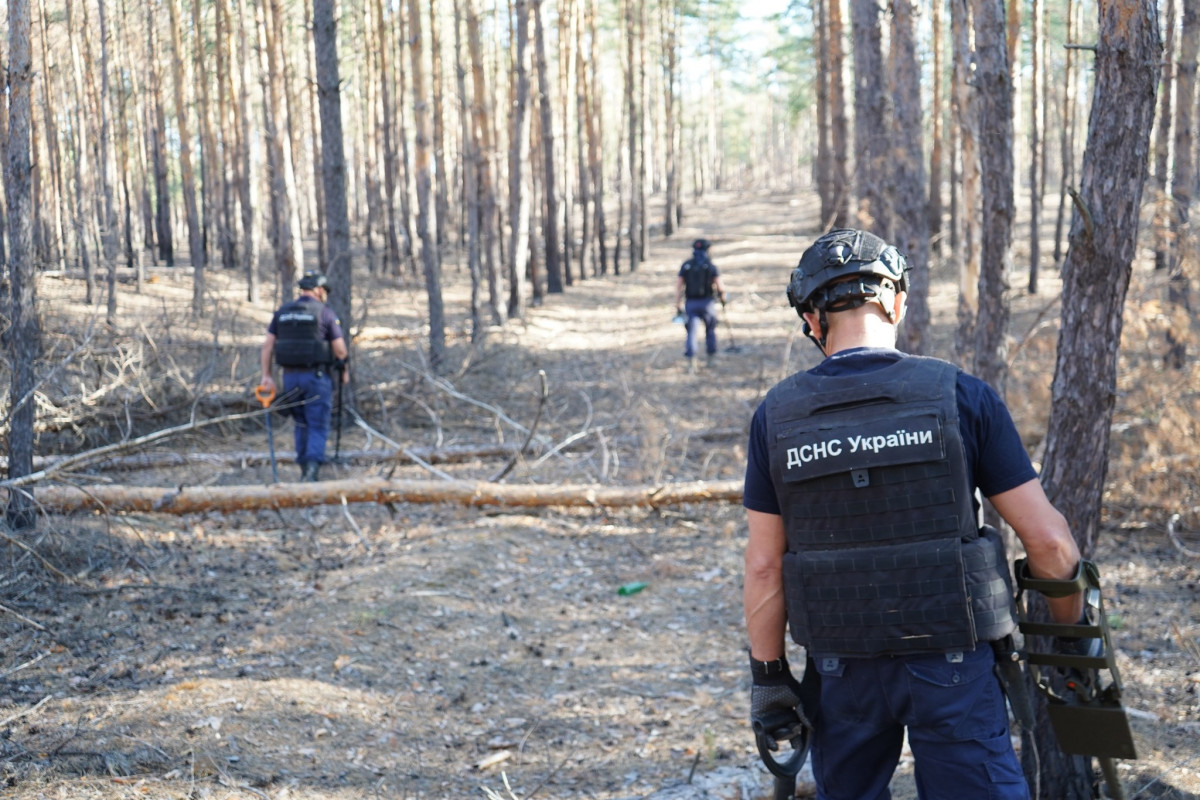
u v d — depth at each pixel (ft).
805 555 5.90
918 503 5.60
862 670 5.82
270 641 15.01
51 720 11.94
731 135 242.58
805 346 37.06
